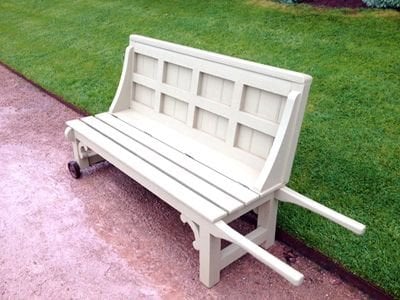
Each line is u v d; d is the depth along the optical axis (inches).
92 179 132.0
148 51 119.4
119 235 105.7
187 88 109.6
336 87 156.9
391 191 108.0
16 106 198.5
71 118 181.9
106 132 116.3
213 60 98.8
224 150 101.9
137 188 126.3
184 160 99.7
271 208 93.6
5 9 377.4
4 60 261.7
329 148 127.8
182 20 256.1
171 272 93.3
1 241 104.7
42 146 157.2
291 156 88.3
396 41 183.2
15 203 120.3
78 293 88.4
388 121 134.1
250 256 97.6
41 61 246.7
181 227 108.0
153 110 123.4
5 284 91.4
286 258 96.6
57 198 122.3
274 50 195.0
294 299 85.2
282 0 256.7
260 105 91.3
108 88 195.6
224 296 86.5
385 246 92.7
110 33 261.7
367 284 85.2
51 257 98.9
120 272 93.7
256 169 94.7
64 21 306.3
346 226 80.8
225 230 77.5
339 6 235.0
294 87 82.4
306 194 111.1
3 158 148.4
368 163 119.0
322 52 184.7
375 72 161.3
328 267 92.5
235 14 250.4
